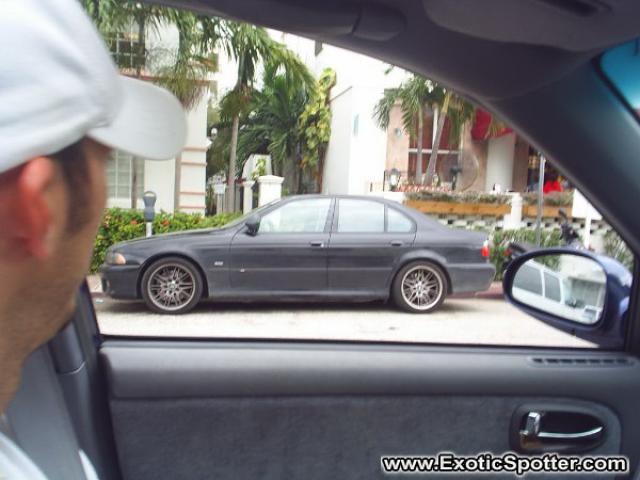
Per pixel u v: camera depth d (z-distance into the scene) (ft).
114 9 14.07
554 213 22.68
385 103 33.09
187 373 5.99
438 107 30.14
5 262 1.81
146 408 6.02
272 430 6.12
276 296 19.93
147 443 6.05
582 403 6.32
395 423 6.23
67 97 1.79
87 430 5.65
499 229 26.58
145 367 5.97
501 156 32.50
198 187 30.91
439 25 4.99
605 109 5.47
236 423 6.09
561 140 5.72
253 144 35.99
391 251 20.54
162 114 2.74
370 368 6.15
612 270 6.79
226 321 15.66
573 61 5.19
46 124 1.75
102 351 6.10
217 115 32.40
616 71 5.36
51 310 2.01
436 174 33.30
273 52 18.04
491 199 28.40
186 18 15.20
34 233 1.77
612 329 6.79
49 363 4.37
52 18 1.83
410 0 4.72
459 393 6.25
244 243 19.45
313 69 23.75
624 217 5.83
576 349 6.77
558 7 4.50
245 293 19.60
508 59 5.28
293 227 20.54
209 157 37.42
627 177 5.64
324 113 34.04
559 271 7.35
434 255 20.51
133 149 2.44
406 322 16.14
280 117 34.42
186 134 2.87
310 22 4.98
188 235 18.93
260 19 5.06
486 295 20.75
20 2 1.79
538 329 11.51
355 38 5.31
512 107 5.84
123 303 16.38
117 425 6.01
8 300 1.86
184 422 6.06
